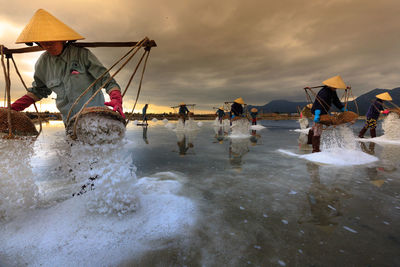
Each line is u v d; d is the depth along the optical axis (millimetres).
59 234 1282
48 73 1738
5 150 1443
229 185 2287
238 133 8031
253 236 1288
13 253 1121
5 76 1464
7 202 1430
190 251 1142
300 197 1925
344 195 1955
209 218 1524
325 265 1021
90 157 1536
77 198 1582
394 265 1013
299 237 1271
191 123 12086
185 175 2691
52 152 4219
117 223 1416
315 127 4039
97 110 1387
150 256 1102
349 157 3459
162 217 1517
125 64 1625
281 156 3945
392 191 2041
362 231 1329
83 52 1730
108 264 1043
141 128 12703
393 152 4109
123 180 1543
